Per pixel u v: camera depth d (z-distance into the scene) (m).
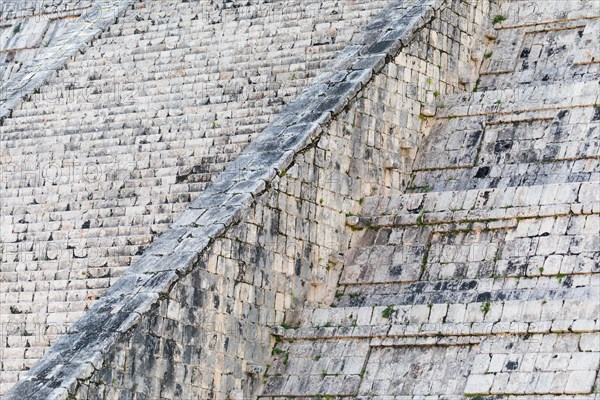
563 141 47.91
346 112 48.62
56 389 40.25
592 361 39.88
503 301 42.66
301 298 46.66
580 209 44.12
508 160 48.81
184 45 57.56
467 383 41.38
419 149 51.03
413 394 42.34
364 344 44.22
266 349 45.59
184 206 48.19
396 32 51.53
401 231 47.38
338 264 47.69
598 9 53.25
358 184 48.88
